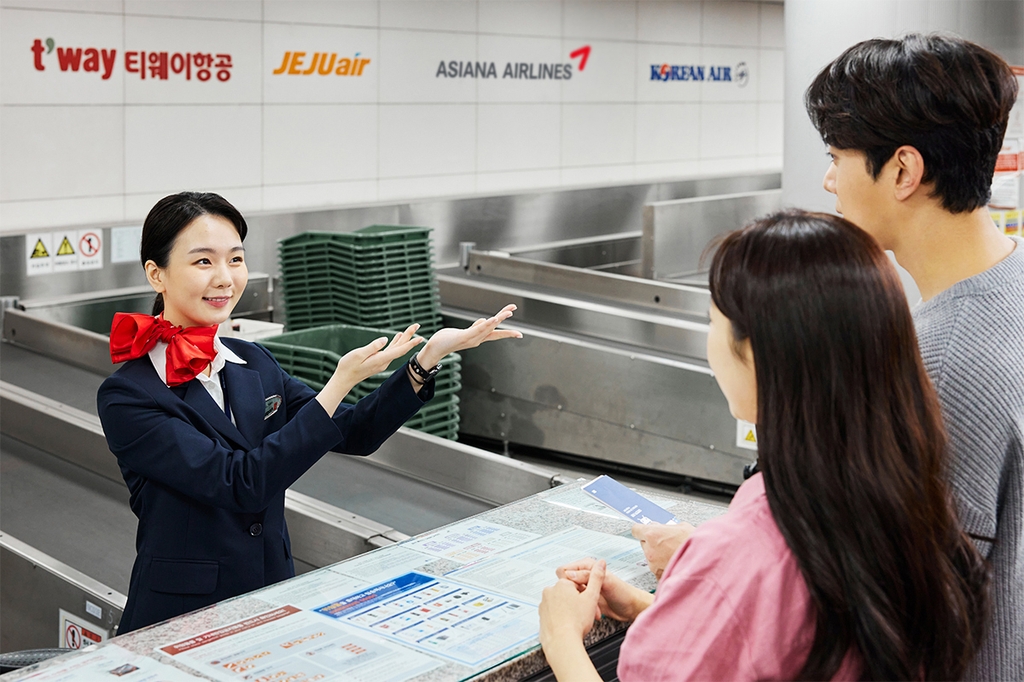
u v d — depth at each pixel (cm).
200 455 176
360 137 746
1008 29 387
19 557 296
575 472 560
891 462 99
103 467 379
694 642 104
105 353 501
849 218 137
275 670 129
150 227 188
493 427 593
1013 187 383
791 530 100
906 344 102
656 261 784
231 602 152
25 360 521
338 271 595
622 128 918
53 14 589
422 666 131
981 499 121
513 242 825
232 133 679
